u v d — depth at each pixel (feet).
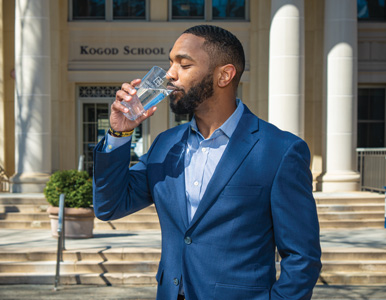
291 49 41.01
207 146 7.00
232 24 47.16
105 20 47.24
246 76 47.34
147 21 47.29
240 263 6.54
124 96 6.52
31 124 41.14
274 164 6.63
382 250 26.91
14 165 46.21
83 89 47.57
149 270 25.46
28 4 41.01
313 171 46.78
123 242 29.04
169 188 7.01
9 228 34.58
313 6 46.96
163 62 46.93
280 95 41.06
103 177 6.97
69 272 25.26
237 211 6.56
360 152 47.52
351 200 37.93
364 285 25.27
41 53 41.19
